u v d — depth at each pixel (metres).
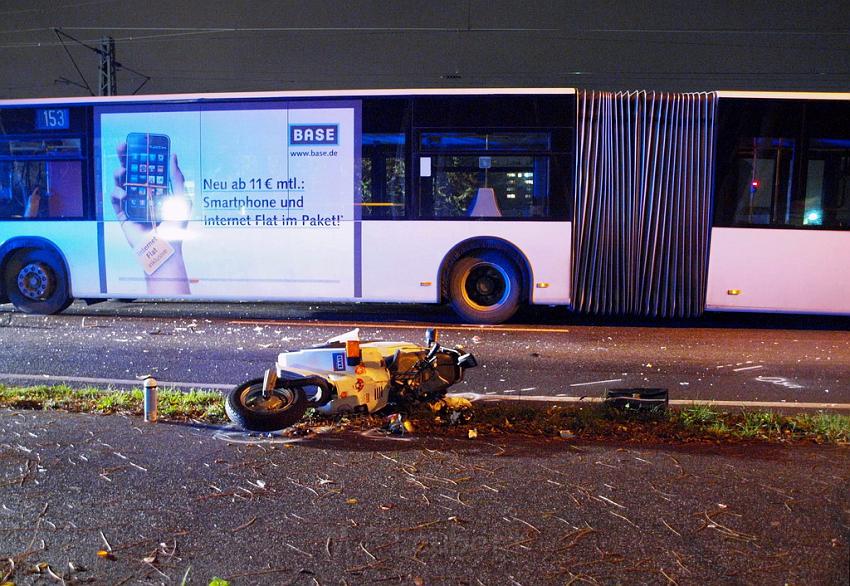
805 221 10.66
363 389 5.41
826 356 9.07
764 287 10.73
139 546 3.39
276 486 4.10
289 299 11.34
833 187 10.63
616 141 10.83
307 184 11.19
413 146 11.04
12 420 5.36
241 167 11.27
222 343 9.45
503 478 4.24
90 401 5.95
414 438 5.03
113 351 8.90
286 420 5.09
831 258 10.59
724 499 3.95
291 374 5.42
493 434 5.17
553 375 7.85
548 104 10.88
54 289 11.89
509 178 10.98
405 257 11.11
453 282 11.20
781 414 6.25
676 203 10.79
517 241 10.95
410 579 3.10
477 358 8.70
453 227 11.02
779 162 10.68
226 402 5.17
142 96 11.45
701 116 10.75
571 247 10.91
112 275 11.66
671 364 8.49
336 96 11.10
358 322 11.34
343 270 11.23
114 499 3.91
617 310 10.95
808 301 10.68
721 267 10.78
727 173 10.73
